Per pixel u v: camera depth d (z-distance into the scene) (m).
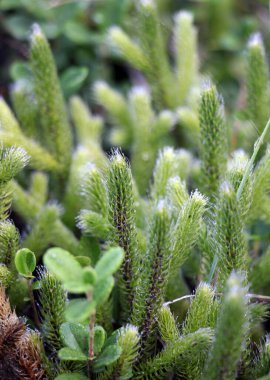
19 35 0.48
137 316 0.30
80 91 0.48
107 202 0.30
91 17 0.51
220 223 0.29
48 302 0.30
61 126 0.38
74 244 0.35
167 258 0.29
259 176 0.33
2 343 0.29
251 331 0.32
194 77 0.42
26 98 0.39
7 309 0.30
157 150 0.40
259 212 0.35
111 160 0.30
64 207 0.38
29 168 0.39
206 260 0.32
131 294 0.31
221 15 0.51
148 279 0.29
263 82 0.38
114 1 0.47
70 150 0.39
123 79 0.50
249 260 0.33
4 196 0.31
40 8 0.48
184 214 0.30
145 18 0.40
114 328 0.33
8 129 0.37
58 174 0.39
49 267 0.26
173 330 0.30
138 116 0.40
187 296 0.31
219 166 0.34
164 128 0.40
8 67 0.48
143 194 0.39
